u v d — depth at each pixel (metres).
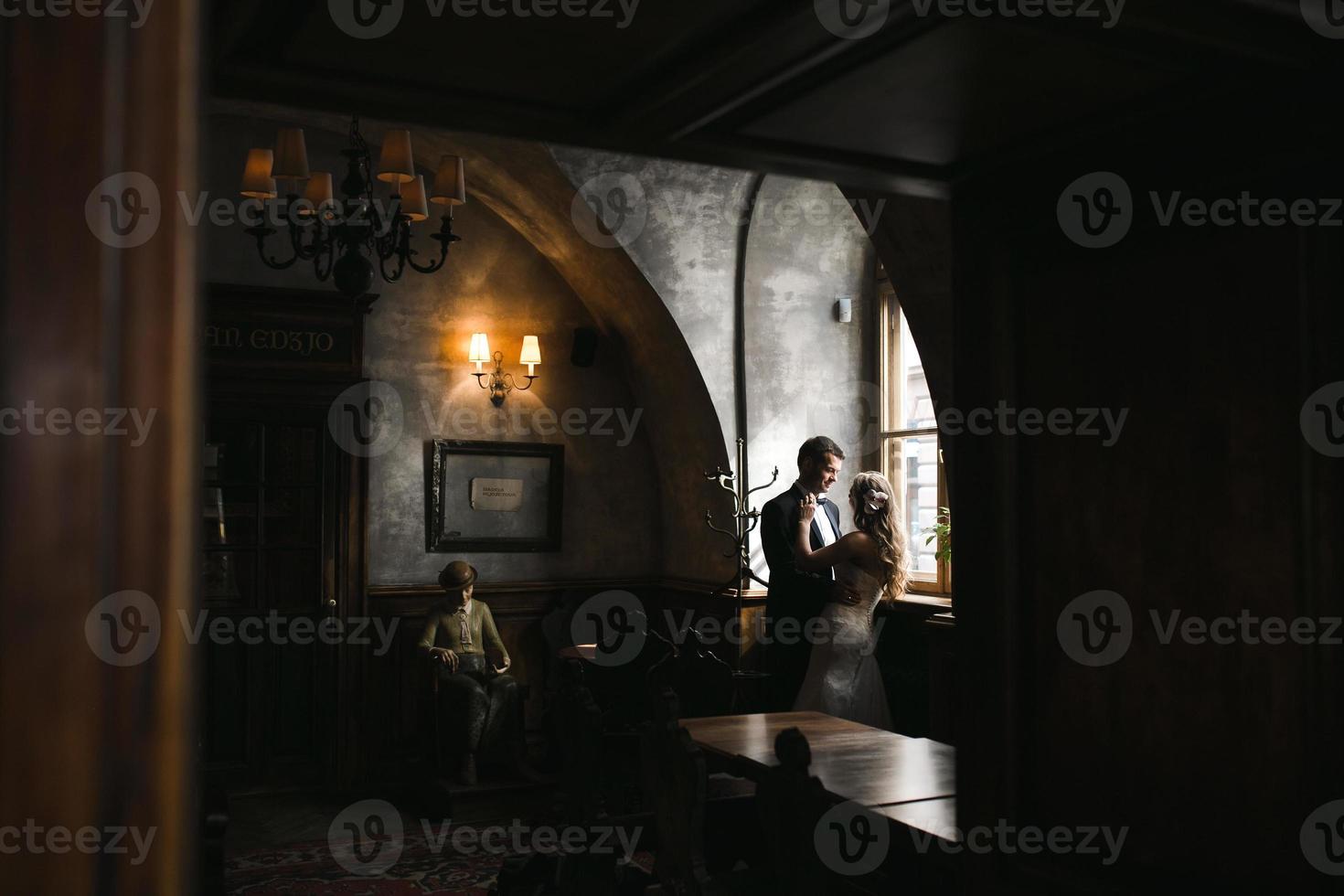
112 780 0.40
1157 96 1.64
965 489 2.09
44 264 0.40
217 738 6.50
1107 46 1.42
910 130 1.80
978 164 1.97
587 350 7.30
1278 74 1.49
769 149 1.87
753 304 6.55
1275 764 1.52
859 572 5.07
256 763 6.57
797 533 5.27
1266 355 1.54
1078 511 1.85
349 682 6.73
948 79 1.57
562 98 1.66
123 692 0.40
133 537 0.40
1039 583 1.93
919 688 5.71
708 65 1.48
